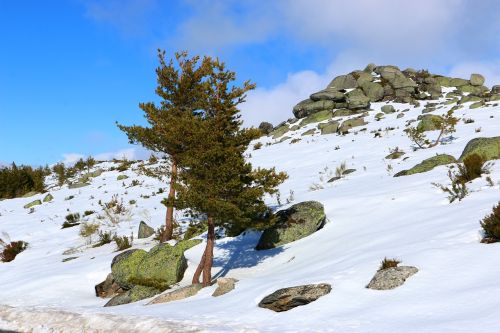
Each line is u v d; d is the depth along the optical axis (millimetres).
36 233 25703
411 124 38750
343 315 7453
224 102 13125
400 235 11555
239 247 15719
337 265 10500
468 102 45531
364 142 35219
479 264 8023
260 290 10047
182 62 18656
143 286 13125
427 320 6488
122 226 23984
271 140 50031
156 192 32875
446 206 13281
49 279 15297
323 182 23906
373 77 61875
